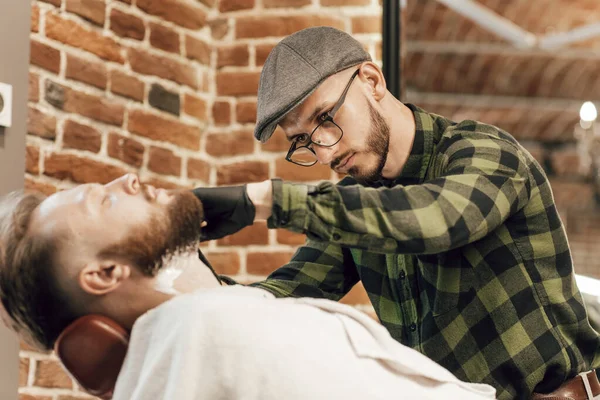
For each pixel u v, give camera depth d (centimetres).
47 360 230
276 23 287
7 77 223
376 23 284
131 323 119
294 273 173
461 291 152
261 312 111
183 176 277
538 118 750
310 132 150
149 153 267
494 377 150
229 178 283
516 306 150
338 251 175
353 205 123
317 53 149
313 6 285
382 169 156
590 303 246
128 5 265
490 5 579
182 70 279
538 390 152
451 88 698
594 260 808
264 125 150
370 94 153
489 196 132
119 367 114
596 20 595
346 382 109
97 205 117
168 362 107
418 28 612
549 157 801
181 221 120
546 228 152
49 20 242
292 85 147
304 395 106
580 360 151
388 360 115
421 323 161
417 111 159
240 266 276
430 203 126
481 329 151
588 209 809
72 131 245
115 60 259
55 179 239
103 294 117
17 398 216
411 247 124
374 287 169
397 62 286
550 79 688
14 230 118
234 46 289
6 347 215
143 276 118
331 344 112
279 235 276
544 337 149
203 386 106
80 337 112
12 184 221
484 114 743
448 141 151
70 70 246
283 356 107
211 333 107
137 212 117
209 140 286
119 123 258
